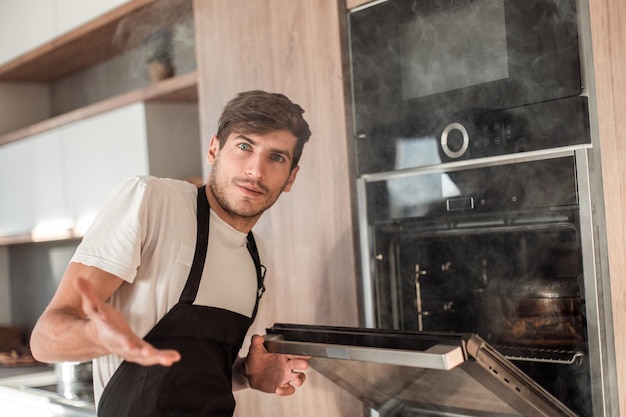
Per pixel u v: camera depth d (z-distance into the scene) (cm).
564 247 162
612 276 151
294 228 214
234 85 233
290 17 212
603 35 150
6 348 374
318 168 205
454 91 175
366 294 194
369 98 194
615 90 149
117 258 137
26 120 395
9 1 352
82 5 301
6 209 369
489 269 176
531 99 161
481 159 170
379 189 191
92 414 237
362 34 195
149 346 95
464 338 120
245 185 150
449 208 176
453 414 148
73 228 319
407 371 131
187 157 290
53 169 330
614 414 152
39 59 344
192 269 148
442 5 177
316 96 206
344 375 149
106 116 297
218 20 237
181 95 276
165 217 147
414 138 183
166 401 144
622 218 149
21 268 422
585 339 156
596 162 153
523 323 168
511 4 164
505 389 128
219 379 150
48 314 126
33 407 272
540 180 160
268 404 221
